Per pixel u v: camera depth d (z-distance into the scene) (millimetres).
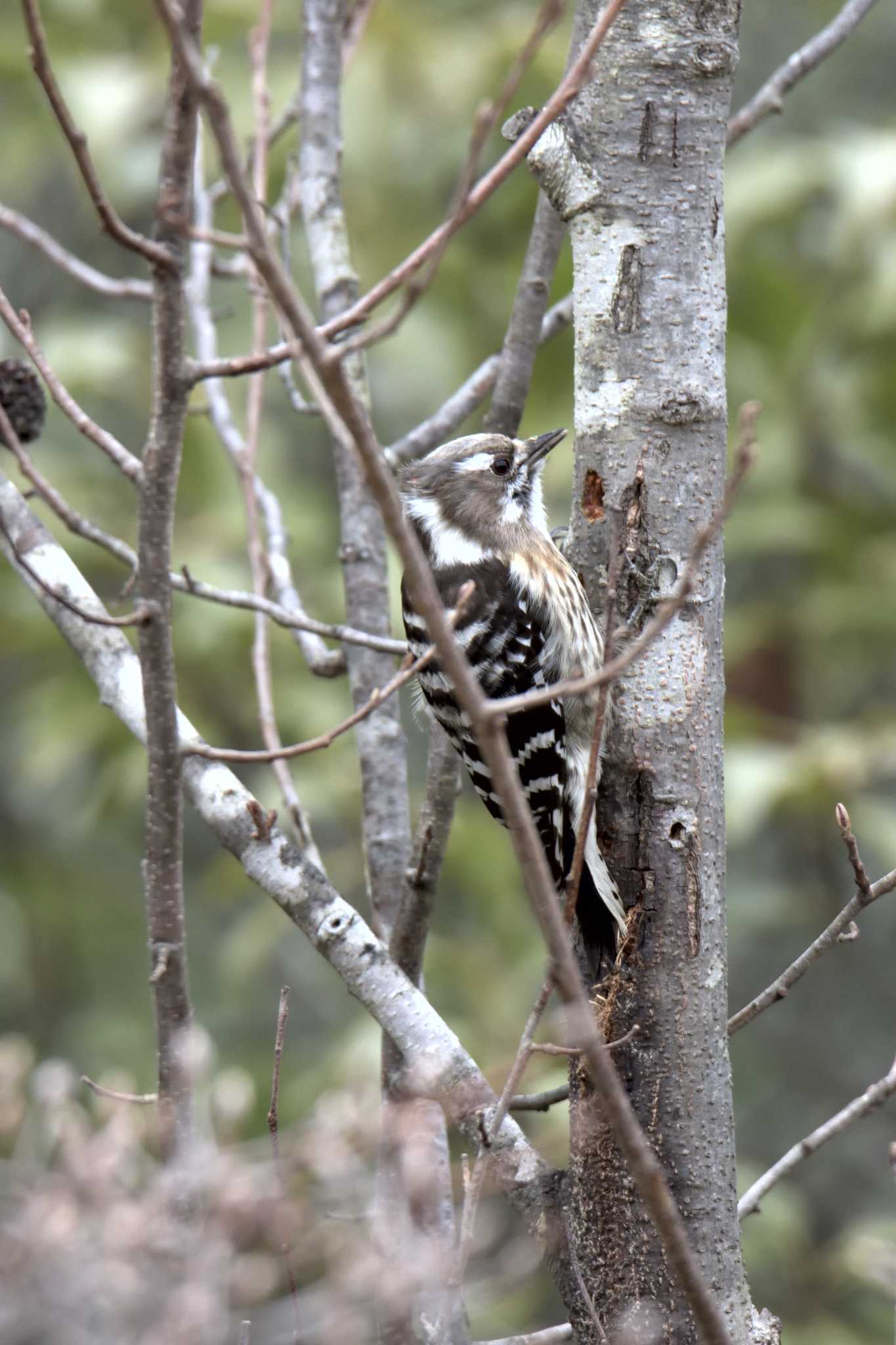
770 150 14625
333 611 13820
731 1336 5793
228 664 13680
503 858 13695
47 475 13664
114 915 15742
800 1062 14844
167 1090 5426
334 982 14859
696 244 6156
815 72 15789
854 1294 13406
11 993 15312
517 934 13781
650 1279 5832
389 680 8078
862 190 13797
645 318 6141
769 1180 6312
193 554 13547
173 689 5387
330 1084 12234
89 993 15562
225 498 13859
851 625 14703
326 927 6031
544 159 6234
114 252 15227
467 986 13227
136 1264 3963
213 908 15406
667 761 6094
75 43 14211
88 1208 4043
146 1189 4312
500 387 7652
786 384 14961
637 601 6160
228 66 13727
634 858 6082
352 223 14570
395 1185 6090
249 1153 4781
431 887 6930
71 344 13953
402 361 14383
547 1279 11211
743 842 15195
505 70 14211
